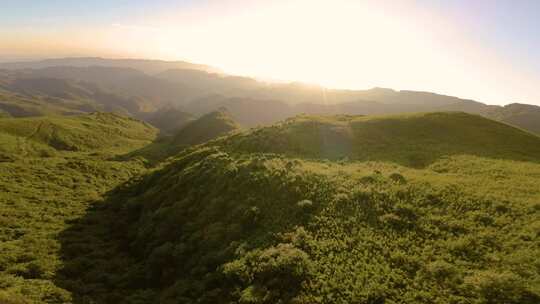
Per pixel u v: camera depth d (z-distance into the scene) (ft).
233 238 69.46
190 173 124.06
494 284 39.50
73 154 324.60
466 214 59.72
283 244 58.23
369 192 72.43
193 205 96.73
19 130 366.22
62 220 112.37
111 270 77.56
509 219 55.72
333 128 157.89
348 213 65.72
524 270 42.16
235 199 87.40
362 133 149.89
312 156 123.44
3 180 149.79
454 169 93.56
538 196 64.80
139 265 77.77
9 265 74.18
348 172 90.38
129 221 113.80
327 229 61.16
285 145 138.31
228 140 183.01
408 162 107.96
